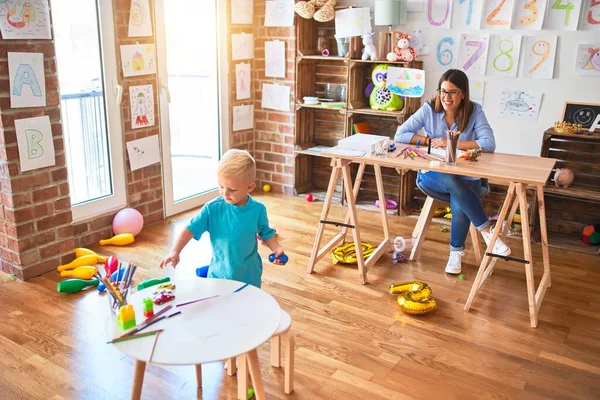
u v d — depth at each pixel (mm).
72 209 3518
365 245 3582
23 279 3133
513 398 2223
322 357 2459
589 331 2732
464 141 3227
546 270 3033
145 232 3938
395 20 4012
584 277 3314
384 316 2830
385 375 2346
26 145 3014
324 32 4578
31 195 3094
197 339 1641
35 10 2930
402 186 4211
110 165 3717
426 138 3340
